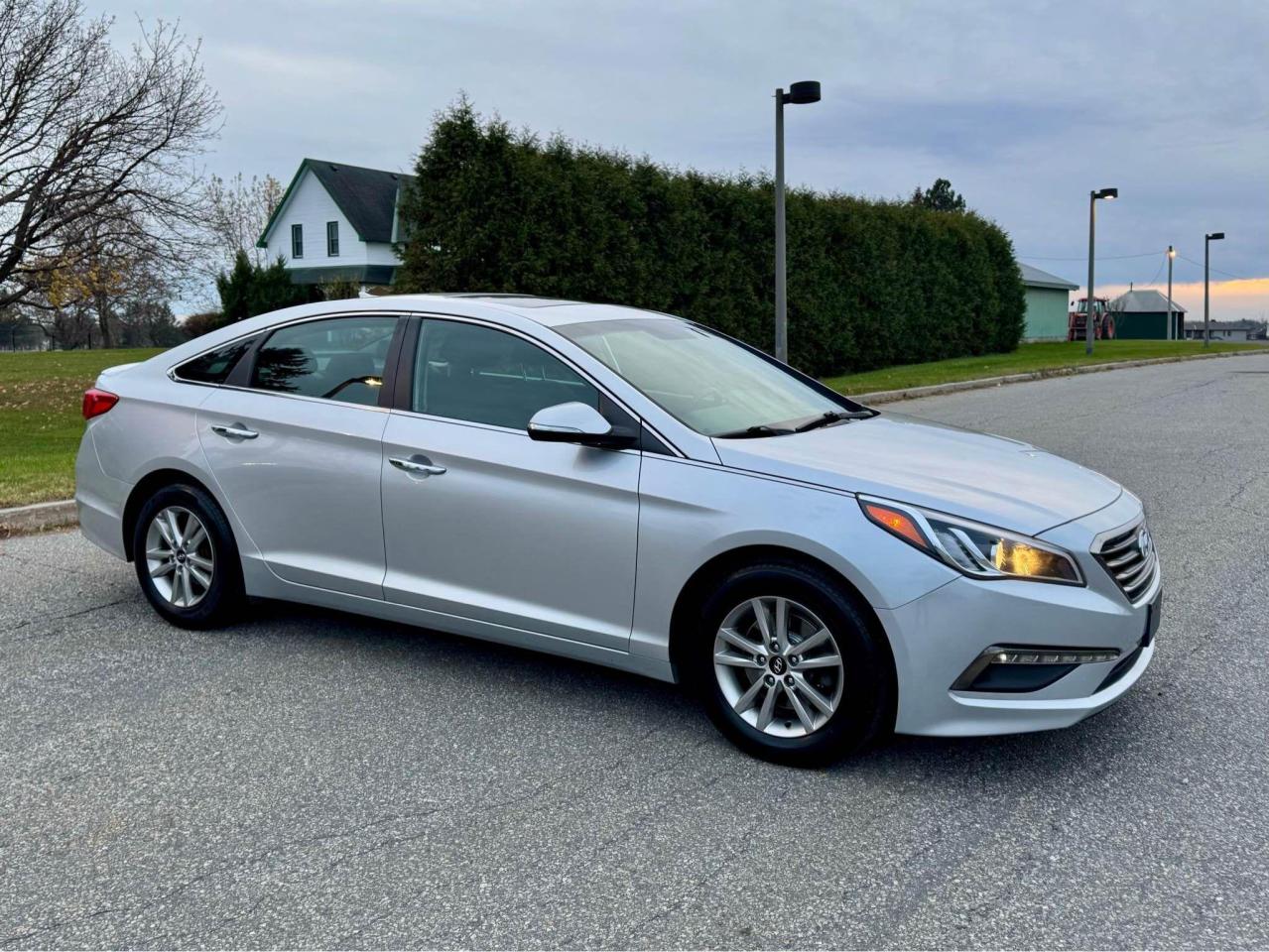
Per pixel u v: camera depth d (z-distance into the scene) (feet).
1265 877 9.85
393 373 15.37
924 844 10.55
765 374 16.28
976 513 11.68
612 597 13.26
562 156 58.44
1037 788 11.72
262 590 16.48
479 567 14.30
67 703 14.29
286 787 11.86
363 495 15.16
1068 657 11.40
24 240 53.52
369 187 146.10
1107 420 43.37
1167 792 11.57
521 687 14.92
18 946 8.95
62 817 11.19
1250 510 25.54
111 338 178.50
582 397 13.84
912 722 11.64
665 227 63.82
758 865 10.19
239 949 8.91
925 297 90.02
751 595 12.33
